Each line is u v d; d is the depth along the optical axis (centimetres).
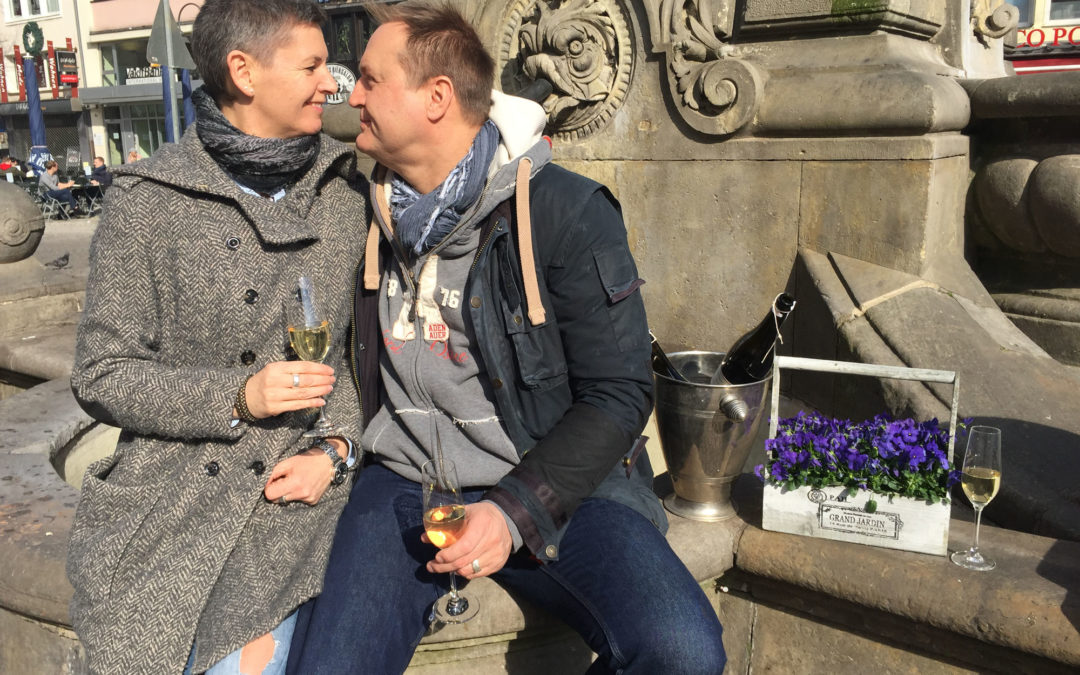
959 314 326
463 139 184
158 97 2928
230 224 178
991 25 423
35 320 530
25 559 199
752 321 385
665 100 392
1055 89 348
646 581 168
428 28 177
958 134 371
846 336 326
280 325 182
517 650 199
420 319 190
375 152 186
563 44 406
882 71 344
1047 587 183
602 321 180
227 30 171
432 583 183
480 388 191
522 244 178
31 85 2314
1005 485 251
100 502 176
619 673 164
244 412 171
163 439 178
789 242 370
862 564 197
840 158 352
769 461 211
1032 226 381
